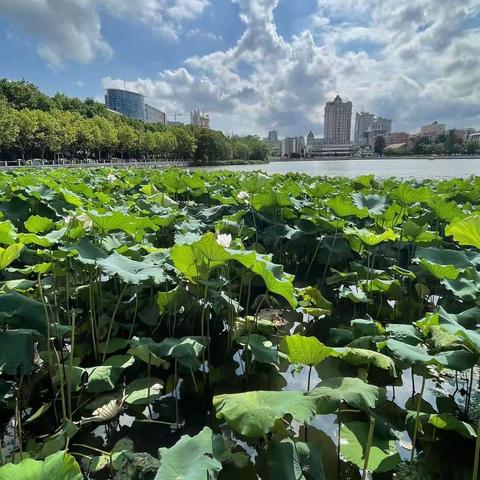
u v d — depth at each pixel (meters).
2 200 5.86
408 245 6.40
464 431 2.45
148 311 4.32
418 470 2.47
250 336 3.87
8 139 35.91
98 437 2.91
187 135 75.69
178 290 4.07
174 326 4.30
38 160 47.91
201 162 81.62
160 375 3.77
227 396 2.33
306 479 2.17
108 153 62.09
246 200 6.98
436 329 2.86
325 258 6.14
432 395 3.43
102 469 2.53
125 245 4.17
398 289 4.79
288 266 7.31
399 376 3.60
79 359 3.66
